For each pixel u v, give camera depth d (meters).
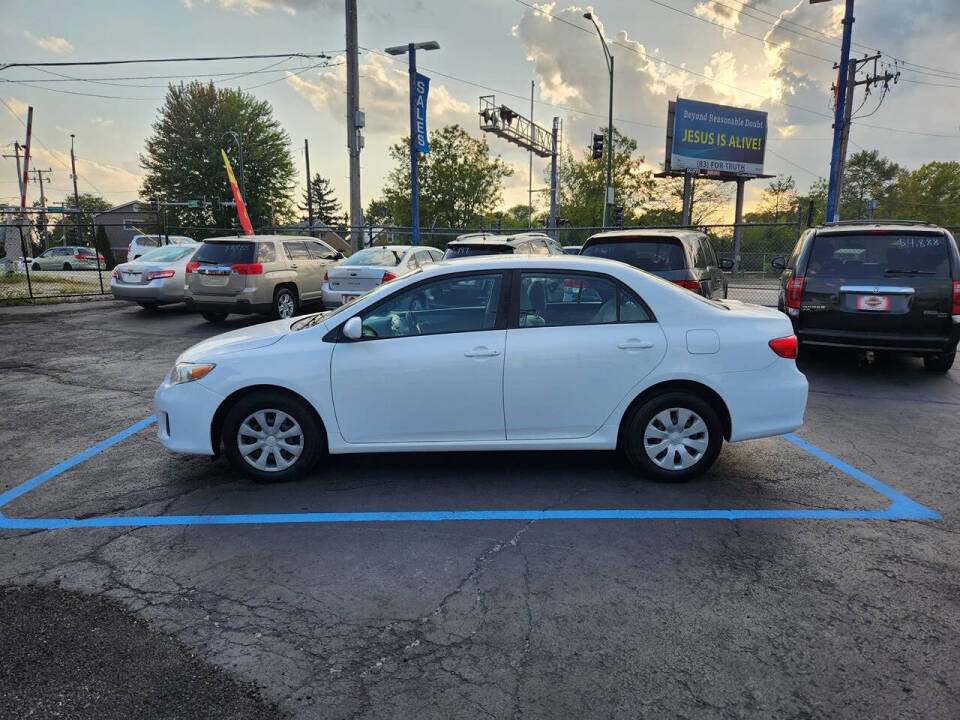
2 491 4.36
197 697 2.37
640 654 2.61
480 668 2.53
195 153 57.25
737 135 34.97
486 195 56.81
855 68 29.59
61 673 2.51
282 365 4.27
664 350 4.25
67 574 3.26
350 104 19.39
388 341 4.30
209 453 4.37
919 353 7.29
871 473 4.65
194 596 3.06
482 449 4.36
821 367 8.36
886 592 3.07
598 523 3.83
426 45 19.14
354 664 2.56
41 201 67.50
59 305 15.45
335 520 3.88
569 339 4.25
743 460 4.92
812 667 2.53
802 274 7.52
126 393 7.07
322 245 13.68
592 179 48.31
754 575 3.23
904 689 2.41
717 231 47.50
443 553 3.47
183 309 14.72
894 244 7.21
